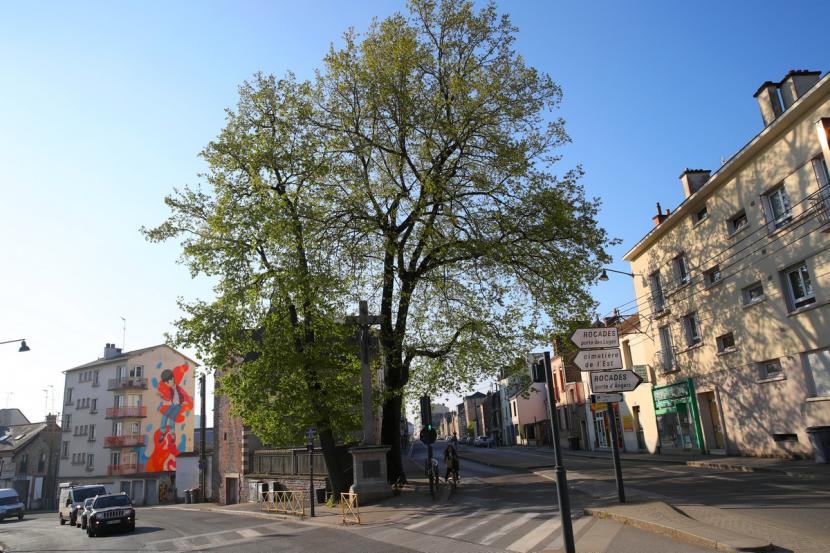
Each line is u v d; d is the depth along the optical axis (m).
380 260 22.48
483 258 21.31
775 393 20.84
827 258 17.91
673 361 28.38
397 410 22.59
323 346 20.70
